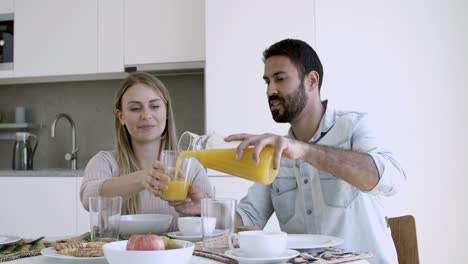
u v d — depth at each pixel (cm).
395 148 255
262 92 266
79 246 95
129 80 162
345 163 115
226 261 85
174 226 143
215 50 272
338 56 261
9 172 296
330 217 138
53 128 329
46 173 290
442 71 254
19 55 321
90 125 348
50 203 288
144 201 154
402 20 257
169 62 299
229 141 104
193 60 295
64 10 315
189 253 79
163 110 162
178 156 120
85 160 347
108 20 308
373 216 137
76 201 285
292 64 143
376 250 134
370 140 137
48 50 316
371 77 258
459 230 248
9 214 294
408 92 255
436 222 250
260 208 154
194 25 296
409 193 253
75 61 312
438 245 249
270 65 145
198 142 253
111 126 345
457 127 251
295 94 143
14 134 356
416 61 256
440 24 255
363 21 260
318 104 149
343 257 87
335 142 144
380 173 119
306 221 143
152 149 166
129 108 159
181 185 121
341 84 260
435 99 254
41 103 355
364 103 258
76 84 352
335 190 138
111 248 78
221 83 270
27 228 291
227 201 98
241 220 148
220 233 97
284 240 86
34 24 319
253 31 269
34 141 351
